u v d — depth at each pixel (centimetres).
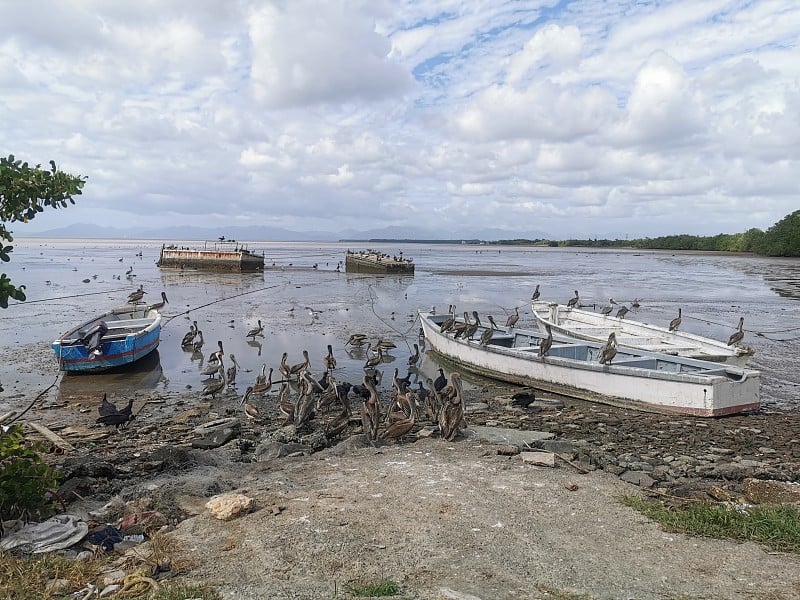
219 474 1104
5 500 794
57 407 1716
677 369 1822
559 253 16625
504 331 2416
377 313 3600
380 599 633
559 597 650
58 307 3669
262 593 651
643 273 7719
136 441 1384
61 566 707
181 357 2428
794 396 1856
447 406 1348
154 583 670
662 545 788
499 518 873
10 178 848
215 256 6862
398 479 1041
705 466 1156
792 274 7362
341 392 1488
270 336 2844
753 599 646
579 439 1377
